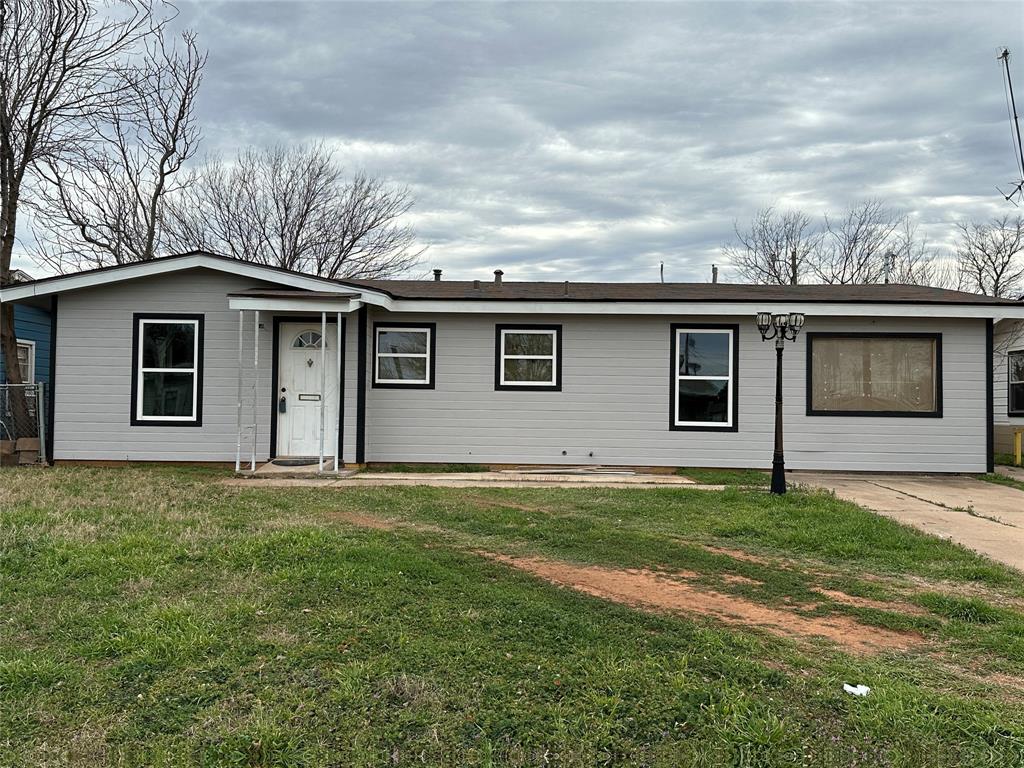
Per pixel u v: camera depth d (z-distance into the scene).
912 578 5.77
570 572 5.64
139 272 11.52
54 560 5.36
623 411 12.38
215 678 3.58
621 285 15.33
